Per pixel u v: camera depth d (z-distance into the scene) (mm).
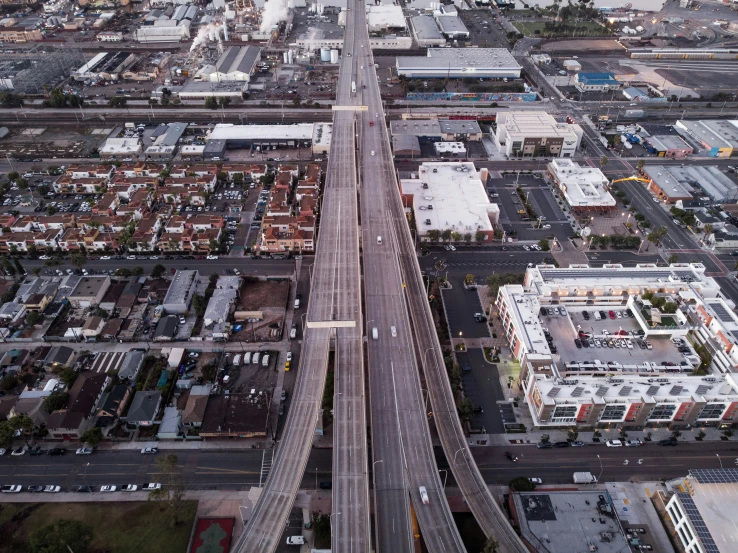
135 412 193500
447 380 196625
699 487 162750
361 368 195625
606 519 159875
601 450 188000
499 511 155000
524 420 198375
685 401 188500
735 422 195750
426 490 158000
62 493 173500
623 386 191125
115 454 186000
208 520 164250
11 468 180750
